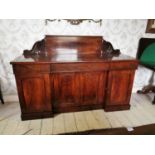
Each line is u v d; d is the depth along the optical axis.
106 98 2.04
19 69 1.60
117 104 2.12
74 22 2.06
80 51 2.15
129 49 2.44
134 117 1.99
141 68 2.63
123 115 2.04
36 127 1.74
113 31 2.24
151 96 2.66
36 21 1.98
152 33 2.41
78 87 1.93
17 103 2.30
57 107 2.00
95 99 2.08
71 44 2.10
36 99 1.81
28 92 1.75
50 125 1.78
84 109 2.10
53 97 1.92
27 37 2.04
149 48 2.46
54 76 1.80
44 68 1.66
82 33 2.16
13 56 2.10
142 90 2.63
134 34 2.34
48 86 1.77
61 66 1.71
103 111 2.12
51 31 2.06
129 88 2.05
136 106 2.30
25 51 2.00
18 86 1.69
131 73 1.96
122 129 1.29
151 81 2.75
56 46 2.07
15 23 1.94
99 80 1.96
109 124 1.82
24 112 1.84
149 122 1.88
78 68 1.76
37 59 1.76
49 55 2.07
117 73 1.91
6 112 2.05
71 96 1.97
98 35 2.21
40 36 2.06
